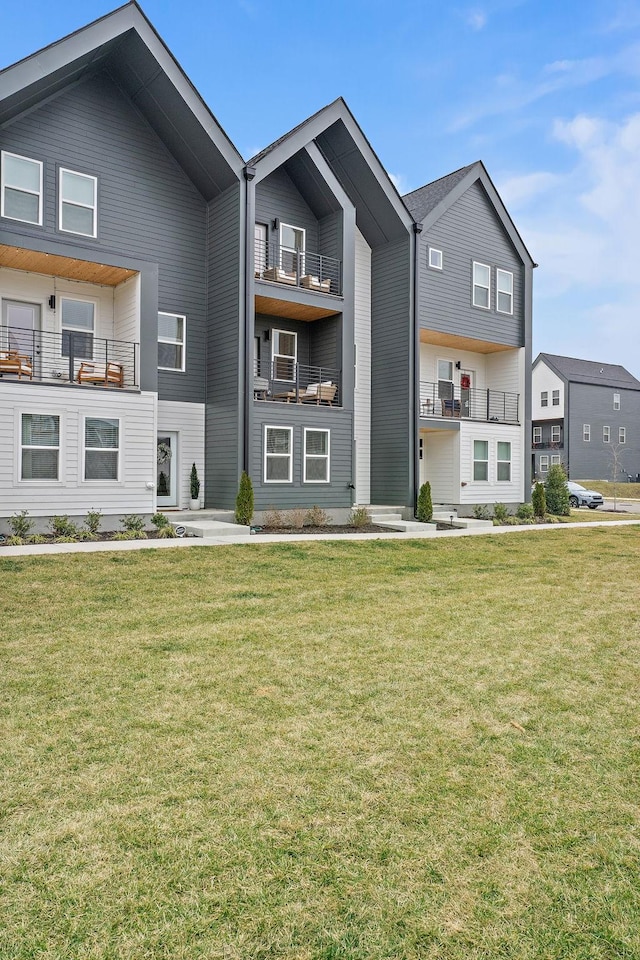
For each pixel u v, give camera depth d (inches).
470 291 802.2
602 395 1835.6
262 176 609.6
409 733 157.0
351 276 671.1
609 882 102.9
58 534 485.7
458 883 102.1
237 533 536.4
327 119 658.2
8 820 117.2
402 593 321.4
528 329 865.5
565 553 489.4
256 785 130.8
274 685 188.4
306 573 370.9
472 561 436.1
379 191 708.0
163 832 114.1
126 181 592.7
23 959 86.0
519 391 865.5
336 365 666.8
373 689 186.4
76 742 149.0
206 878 102.3
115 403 524.1
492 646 231.8
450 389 861.2
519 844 112.5
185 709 169.5
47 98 550.9
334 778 134.2
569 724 163.8
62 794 126.3
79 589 312.0
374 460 761.6
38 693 179.0
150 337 546.6
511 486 848.3
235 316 597.9
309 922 93.4
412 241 726.5
